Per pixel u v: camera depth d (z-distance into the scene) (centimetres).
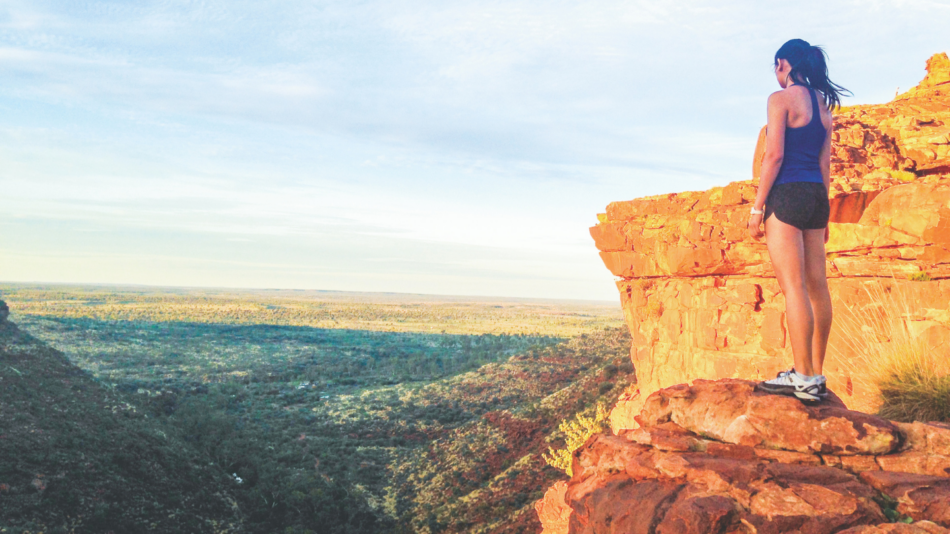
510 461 6000
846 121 1334
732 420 396
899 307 852
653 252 1419
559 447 5444
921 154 1176
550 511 1828
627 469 402
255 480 6625
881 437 350
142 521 4984
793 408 373
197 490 5859
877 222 902
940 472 330
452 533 4675
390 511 5788
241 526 5472
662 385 1424
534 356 12394
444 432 8194
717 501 327
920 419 523
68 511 4672
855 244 916
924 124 1246
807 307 385
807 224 395
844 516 301
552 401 7125
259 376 14388
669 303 1394
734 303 1208
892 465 343
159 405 9106
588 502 411
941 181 862
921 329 824
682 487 356
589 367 10375
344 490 6219
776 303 1151
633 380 6216
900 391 557
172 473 5997
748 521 312
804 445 362
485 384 10762
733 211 1221
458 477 6062
